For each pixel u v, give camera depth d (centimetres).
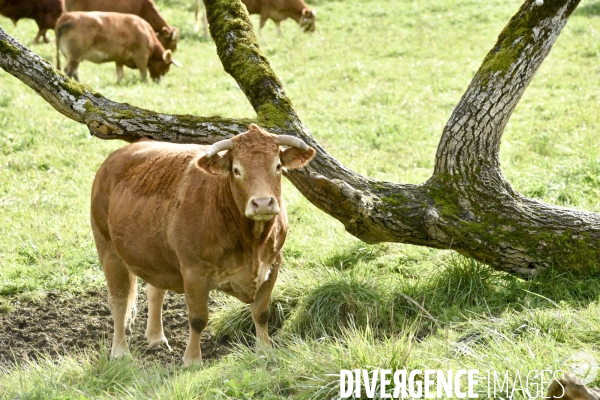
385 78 4041
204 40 5153
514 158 2767
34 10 4941
